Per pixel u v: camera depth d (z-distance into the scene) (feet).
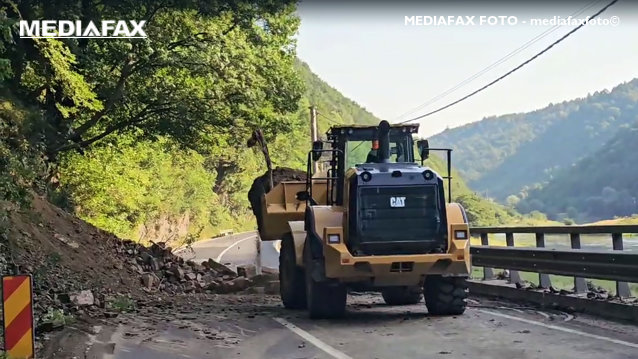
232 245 171.94
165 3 77.10
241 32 88.07
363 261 38.32
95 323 36.29
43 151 67.51
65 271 48.62
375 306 48.26
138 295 52.26
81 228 63.16
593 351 28.81
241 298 56.13
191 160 197.36
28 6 61.52
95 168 103.76
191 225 221.05
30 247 48.67
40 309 37.63
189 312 43.65
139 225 156.97
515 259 46.37
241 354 30.94
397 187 39.14
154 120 88.74
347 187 39.70
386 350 30.96
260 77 90.07
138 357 29.86
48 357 28.37
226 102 87.97
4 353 27.20
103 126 90.84
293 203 53.42
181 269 68.39
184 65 82.64
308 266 41.19
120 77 80.69
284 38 94.43
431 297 40.68
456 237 39.29
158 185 164.86
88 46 74.54
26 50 63.57
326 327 37.93
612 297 38.32
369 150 44.19
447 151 42.98
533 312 40.42
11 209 50.65
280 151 257.75
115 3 72.49
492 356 28.84
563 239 105.70
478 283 50.16
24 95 67.72
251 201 59.47
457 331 35.22
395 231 38.99
